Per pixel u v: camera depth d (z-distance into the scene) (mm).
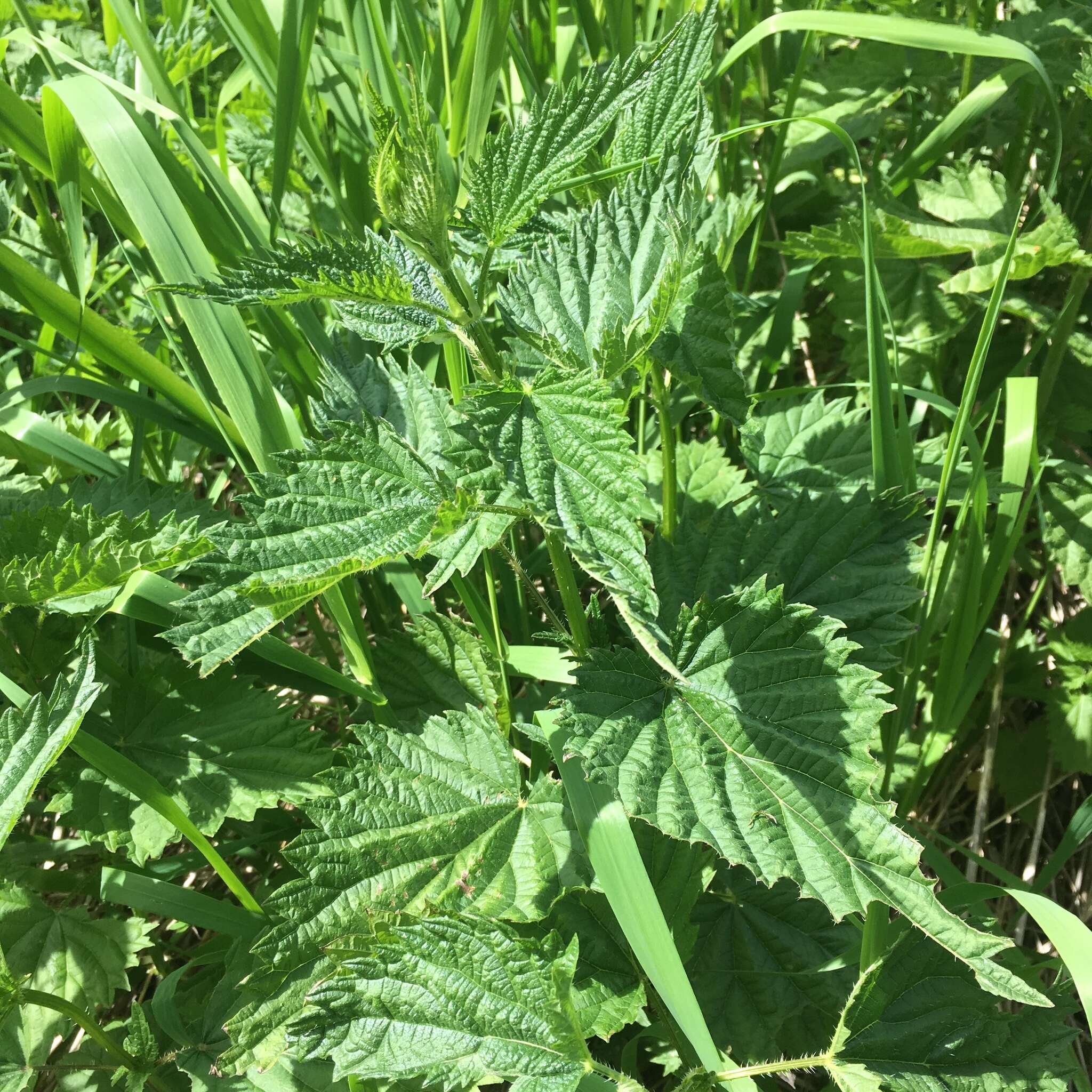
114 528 354
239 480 462
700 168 323
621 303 312
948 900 306
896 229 393
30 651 376
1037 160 480
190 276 345
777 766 286
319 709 434
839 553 347
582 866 322
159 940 379
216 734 359
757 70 509
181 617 339
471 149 397
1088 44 443
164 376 382
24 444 433
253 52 399
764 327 469
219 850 369
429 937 293
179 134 373
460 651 383
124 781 308
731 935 346
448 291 277
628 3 416
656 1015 337
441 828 330
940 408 393
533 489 252
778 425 415
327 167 410
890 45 482
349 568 263
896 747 366
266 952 306
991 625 446
